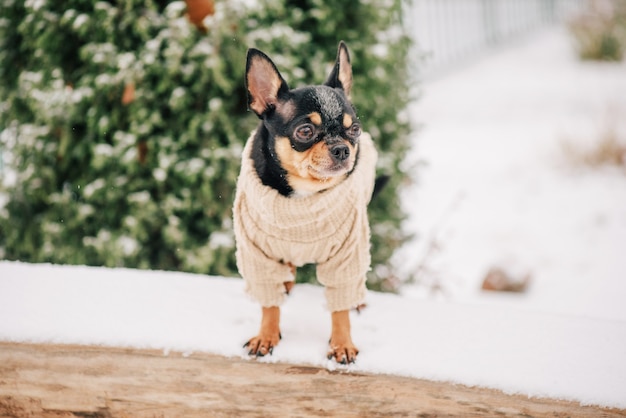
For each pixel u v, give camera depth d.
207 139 3.88
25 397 2.83
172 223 3.86
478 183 7.55
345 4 4.15
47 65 4.00
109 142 4.01
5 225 4.27
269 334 2.71
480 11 14.77
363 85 4.12
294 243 2.62
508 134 8.96
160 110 3.93
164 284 3.24
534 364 2.66
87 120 3.92
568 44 13.76
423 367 2.62
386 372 2.61
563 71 11.91
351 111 2.71
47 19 3.90
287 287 3.16
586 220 6.40
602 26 12.54
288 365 2.65
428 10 12.47
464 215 6.79
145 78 3.84
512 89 11.05
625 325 2.96
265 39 3.81
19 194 4.24
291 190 2.62
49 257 4.13
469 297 5.16
